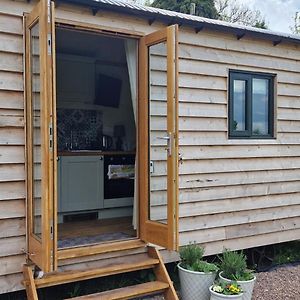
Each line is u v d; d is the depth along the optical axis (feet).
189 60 14.47
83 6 11.76
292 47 17.40
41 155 9.39
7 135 10.79
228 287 11.44
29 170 10.73
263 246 17.22
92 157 16.24
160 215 11.94
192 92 14.57
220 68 15.30
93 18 12.10
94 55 19.17
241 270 12.62
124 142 20.39
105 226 14.90
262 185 16.61
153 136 12.16
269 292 13.93
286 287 14.47
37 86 9.98
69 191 15.70
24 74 10.91
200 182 14.84
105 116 20.26
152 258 12.58
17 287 10.94
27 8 11.01
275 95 16.92
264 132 16.87
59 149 18.30
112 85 20.18
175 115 11.16
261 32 15.65
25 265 10.87
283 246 18.83
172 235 11.27
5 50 10.71
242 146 15.99
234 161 15.78
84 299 10.68
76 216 16.16
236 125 15.96
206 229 15.02
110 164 16.72
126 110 20.76
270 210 16.88
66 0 11.30
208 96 15.01
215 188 15.26
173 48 11.10
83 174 16.03
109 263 12.10
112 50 18.33
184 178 14.42
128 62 13.20
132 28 12.89
